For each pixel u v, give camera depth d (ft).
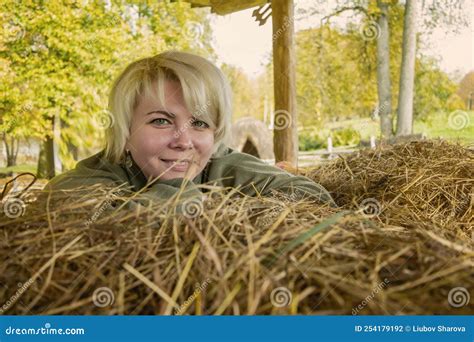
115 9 29.68
